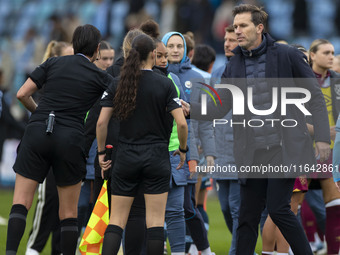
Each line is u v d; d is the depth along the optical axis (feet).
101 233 57.77
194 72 70.74
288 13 200.54
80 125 59.62
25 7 233.35
